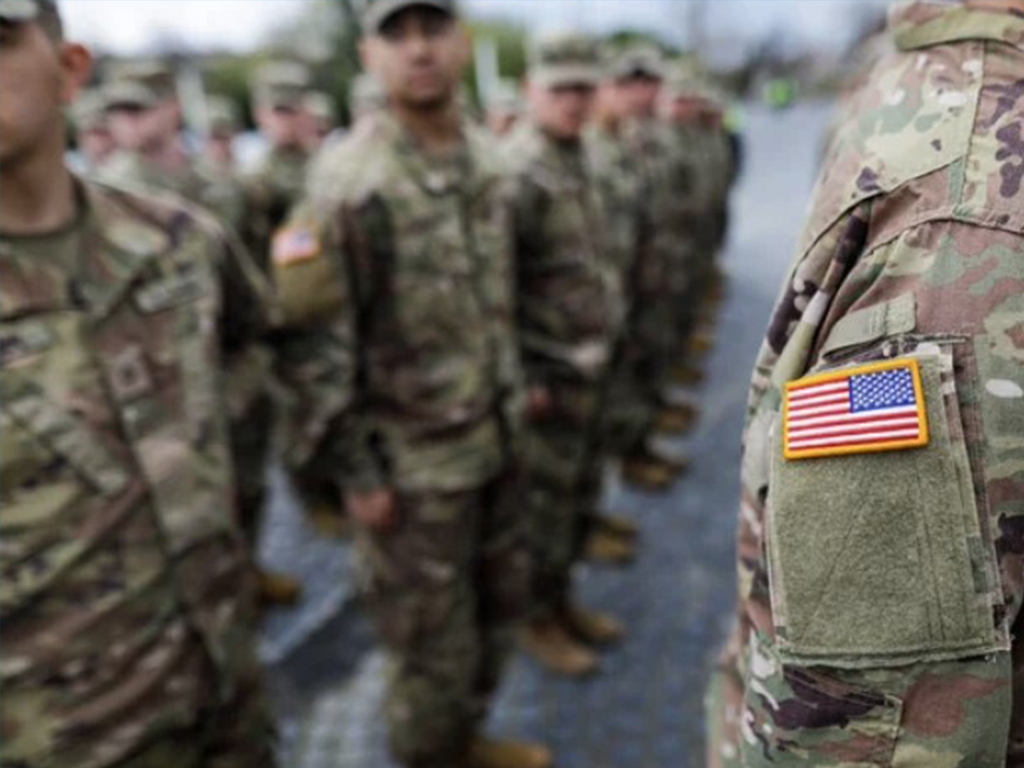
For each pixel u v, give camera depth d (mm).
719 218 6848
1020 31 792
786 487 810
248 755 1668
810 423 799
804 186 12742
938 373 740
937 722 765
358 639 3182
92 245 1399
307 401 2117
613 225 3957
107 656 1367
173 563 1445
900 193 785
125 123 3891
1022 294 720
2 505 1273
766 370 920
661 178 4559
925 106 809
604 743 2662
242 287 1819
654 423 4602
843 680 793
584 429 2992
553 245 2893
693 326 5922
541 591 2982
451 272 2146
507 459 2379
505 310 2342
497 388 2293
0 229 1304
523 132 3059
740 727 950
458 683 2340
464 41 2164
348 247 2045
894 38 899
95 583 1354
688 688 2898
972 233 740
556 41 2943
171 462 1443
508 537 2451
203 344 1527
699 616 3291
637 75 4629
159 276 1477
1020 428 727
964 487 734
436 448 2201
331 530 3943
